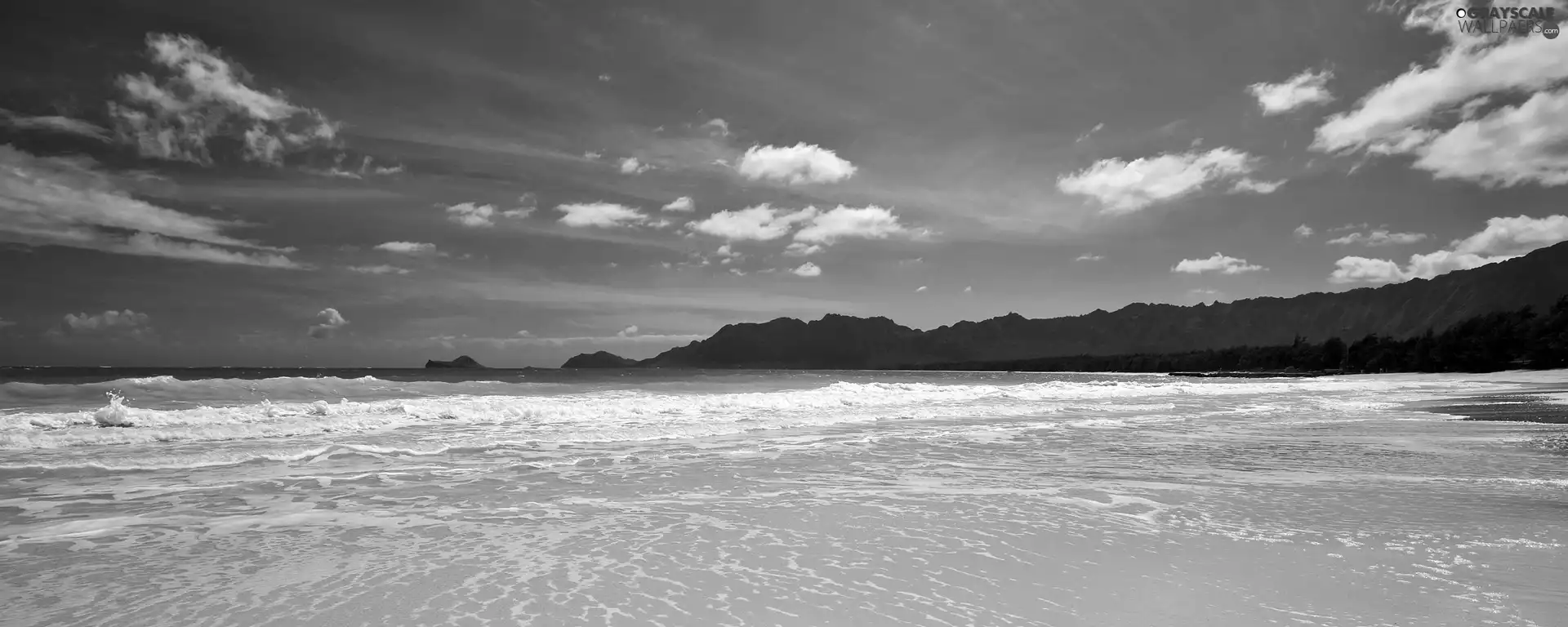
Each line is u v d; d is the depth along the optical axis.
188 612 4.39
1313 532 6.59
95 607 4.48
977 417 19.06
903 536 6.42
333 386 29.17
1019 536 6.45
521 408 17.66
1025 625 4.30
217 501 7.71
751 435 14.20
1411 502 8.00
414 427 15.06
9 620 4.23
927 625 4.27
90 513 7.13
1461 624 4.33
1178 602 4.73
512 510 7.35
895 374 190.50
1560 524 6.92
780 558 5.66
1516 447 12.91
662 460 10.90
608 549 5.89
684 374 112.31
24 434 12.03
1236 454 12.05
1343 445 13.33
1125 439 14.16
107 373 66.31
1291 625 4.32
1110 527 6.77
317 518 6.97
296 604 4.54
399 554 5.70
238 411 15.30
